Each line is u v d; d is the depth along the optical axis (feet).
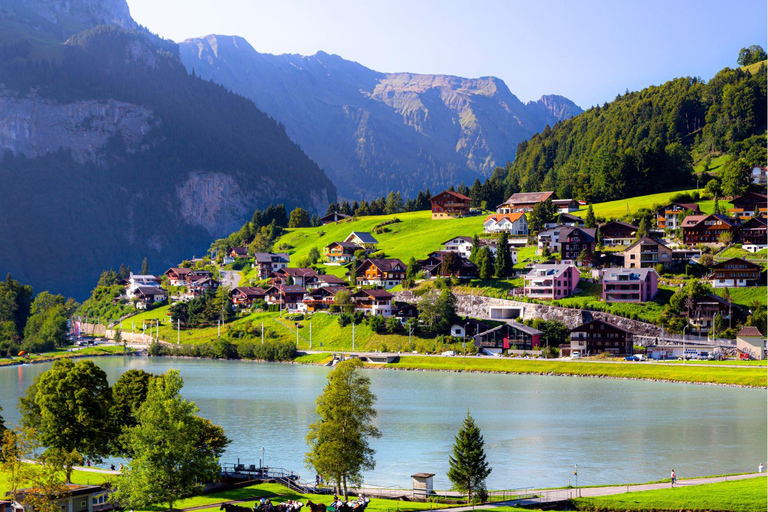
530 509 281.95
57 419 331.77
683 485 306.96
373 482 337.11
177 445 278.87
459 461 294.25
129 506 282.15
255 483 332.80
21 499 261.85
